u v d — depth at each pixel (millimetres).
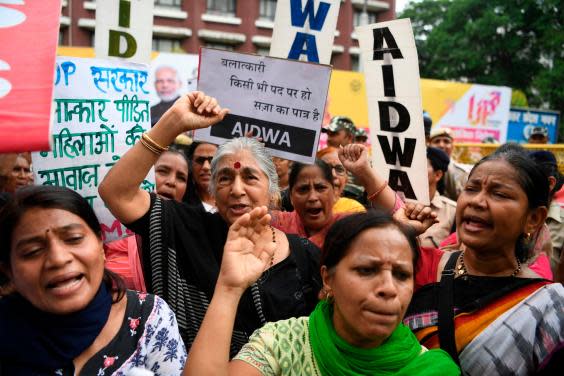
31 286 1363
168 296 1999
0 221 1390
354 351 1451
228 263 1482
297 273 2193
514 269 1852
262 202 2211
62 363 1372
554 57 22297
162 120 1927
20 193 1413
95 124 2586
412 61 2617
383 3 21922
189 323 2010
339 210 3703
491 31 21938
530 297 1716
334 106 11859
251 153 2223
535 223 1854
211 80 2562
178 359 1543
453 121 14039
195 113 1951
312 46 2984
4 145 1624
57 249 1363
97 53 2793
